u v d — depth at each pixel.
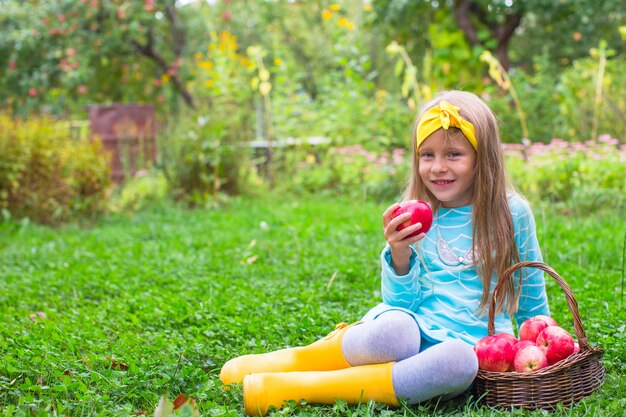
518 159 8.45
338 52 11.77
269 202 10.16
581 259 5.31
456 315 2.95
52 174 8.68
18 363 3.05
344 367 2.88
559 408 2.57
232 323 3.83
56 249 6.74
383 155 10.45
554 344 2.73
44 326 3.82
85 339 3.57
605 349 3.22
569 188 8.12
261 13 18.48
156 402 2.75
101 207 9.21
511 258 3.00
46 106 14.52
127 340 3.54
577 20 13.76
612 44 14.62
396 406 2.72
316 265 5.58
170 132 10.47
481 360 2.74
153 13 14.73
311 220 7.95
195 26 16.91
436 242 3.08
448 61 11.86
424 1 12.41
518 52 16.19
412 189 3.17
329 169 11.14
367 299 4.46
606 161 8.06
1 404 2.74
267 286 4.90
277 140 11.72
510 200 3.07
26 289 5.00
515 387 2.64
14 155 8.26
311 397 2.75
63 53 13.92
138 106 11.73
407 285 2.93
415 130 3.10
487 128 3.00
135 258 6.16
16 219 8.51
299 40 20.72
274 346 3.46
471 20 12.31
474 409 2.67
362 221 7.41
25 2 14.59
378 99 11.55
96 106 11.60
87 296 4.89
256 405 2.71
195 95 12.21
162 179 10.05
